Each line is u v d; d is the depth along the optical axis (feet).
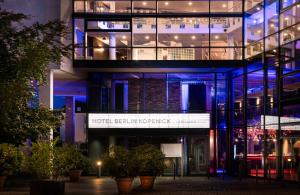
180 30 111.45
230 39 110.52
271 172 97.25
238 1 110.83
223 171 113.70
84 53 110.83
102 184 89.25
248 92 107.96
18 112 69.92
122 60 110.42
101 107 116.37
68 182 93.86
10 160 78.54
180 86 116.47
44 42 55.57
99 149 111.96
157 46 111.14
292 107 89.76
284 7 94.68
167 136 111.24
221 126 114.93
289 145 90.38
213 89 116.26
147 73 116.98
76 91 134.62
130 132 111.34
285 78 92.94
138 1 111.96
